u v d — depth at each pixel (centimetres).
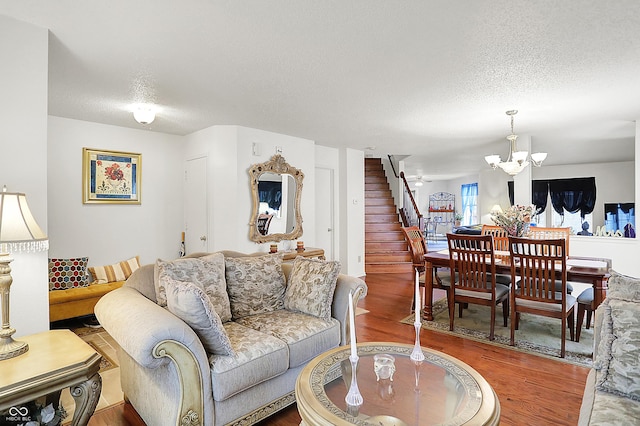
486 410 137
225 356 189
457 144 577
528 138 506
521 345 320
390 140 544
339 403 149
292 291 271
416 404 153
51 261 380
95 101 343
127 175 454
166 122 429
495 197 956
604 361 165
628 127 464
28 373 151
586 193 871
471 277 345
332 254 613
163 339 164
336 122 429
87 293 373
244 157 451
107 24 200
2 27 191
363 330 363
